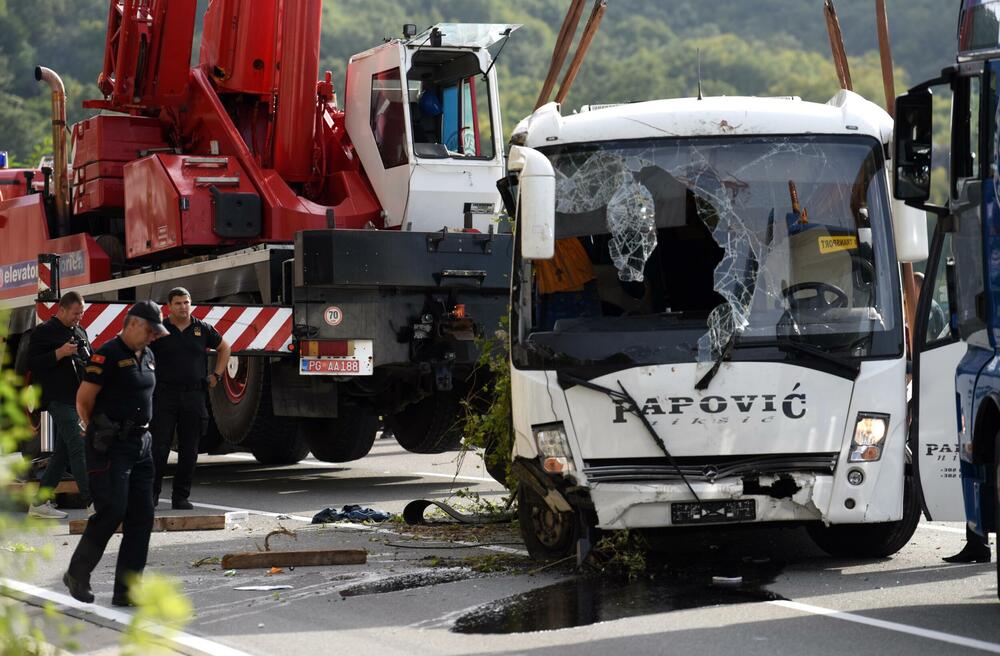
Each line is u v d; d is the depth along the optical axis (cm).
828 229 3281
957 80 2867
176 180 5384
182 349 4678
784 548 3659
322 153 5647
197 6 6059
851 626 2659
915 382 3161
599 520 3161
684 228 3275
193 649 2609
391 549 3784
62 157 6431
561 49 4556
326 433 5816
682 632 2639
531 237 3152
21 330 6569
